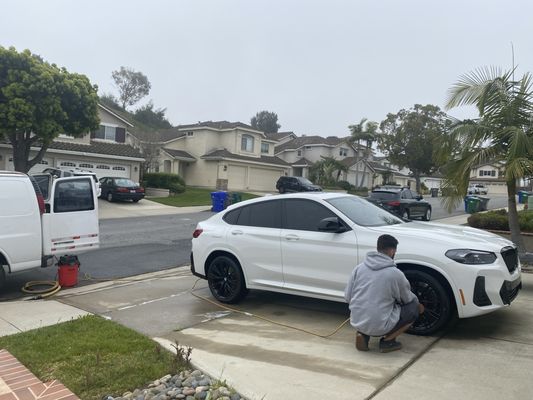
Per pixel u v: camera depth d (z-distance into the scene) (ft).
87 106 71.67
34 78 65.00
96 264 33.50
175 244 42.63
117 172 100.22
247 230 22.09
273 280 21.20
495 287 16.60
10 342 16.92
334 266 19.25
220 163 136.15
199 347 16.46
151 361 14.96
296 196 21.45
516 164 26.43
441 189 30.86
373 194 65.57
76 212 27.66
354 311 15.69
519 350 15.47
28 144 70.13
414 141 150.51
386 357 15.17
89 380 13.44
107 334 17.46
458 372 13.79
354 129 168.14
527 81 28.55
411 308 15.70
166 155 137.69
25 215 25.35
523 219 42.75
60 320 19.93
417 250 17.39
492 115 29.19
